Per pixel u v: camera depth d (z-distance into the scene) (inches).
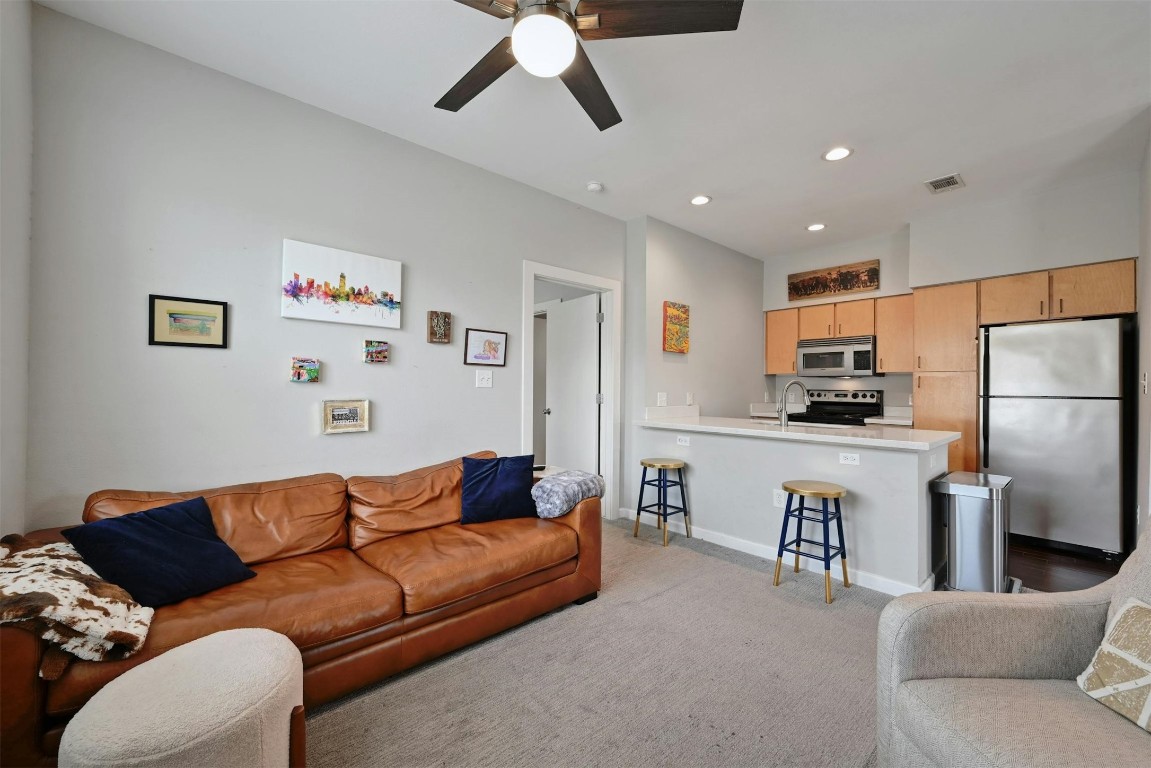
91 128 76.2
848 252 189.3
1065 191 134.0
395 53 83.3
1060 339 132.3
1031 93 91.6
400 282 110.0
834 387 209.3
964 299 152.4
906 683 46.1
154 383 81.7
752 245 194.1
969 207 150.3
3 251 62.1
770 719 66.0
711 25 59.6
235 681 45.4
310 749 59.8
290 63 86.0
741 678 75.2
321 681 65.2
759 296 214.1
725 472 138.3
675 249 172.4
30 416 71.1
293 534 84.4
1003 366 140.9
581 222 151.6
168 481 83.0
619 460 165.3
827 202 147.3
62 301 73.7
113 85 78.1
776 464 127.5
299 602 65.3
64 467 73.9
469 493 103.8
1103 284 129.1
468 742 61.5
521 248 134.9
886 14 72.2
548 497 103.0
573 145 114.1
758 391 213.2
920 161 120.2
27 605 46.4
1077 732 38.4
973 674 46.8
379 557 83.0
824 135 108.0
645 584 110.7
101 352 77.0
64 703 48.2
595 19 58.7
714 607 99.2
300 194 97.2
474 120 103.7
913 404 162.1
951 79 87.7
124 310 79.0
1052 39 76.9
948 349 155.2
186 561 67.6
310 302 97.4
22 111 67.5
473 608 82.2
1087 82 87.8
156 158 81.9
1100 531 126.8
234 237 89.4
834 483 116.1
